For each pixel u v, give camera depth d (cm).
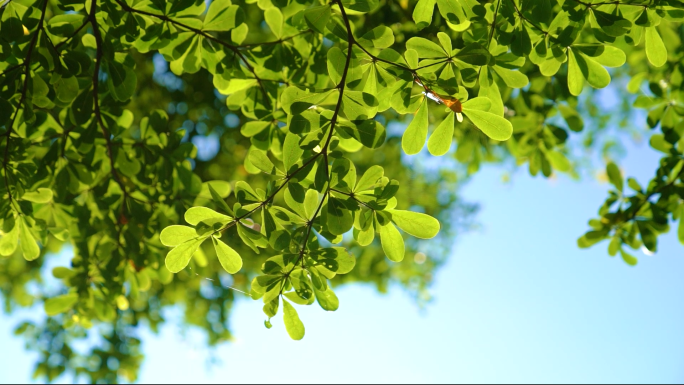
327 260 111
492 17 112
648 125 144
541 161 150
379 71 111
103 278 142
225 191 137
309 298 113
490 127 110
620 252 145
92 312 149
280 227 110
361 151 255
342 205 109
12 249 126
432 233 110
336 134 110
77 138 128
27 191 127
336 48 109
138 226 137
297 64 128
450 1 111
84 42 126
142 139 133
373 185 109
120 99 120
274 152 129
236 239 133
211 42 124
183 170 134
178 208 135
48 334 222
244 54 126
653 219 140
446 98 110
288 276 112
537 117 146
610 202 143
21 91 117
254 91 128
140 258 139
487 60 109
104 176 135
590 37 125
